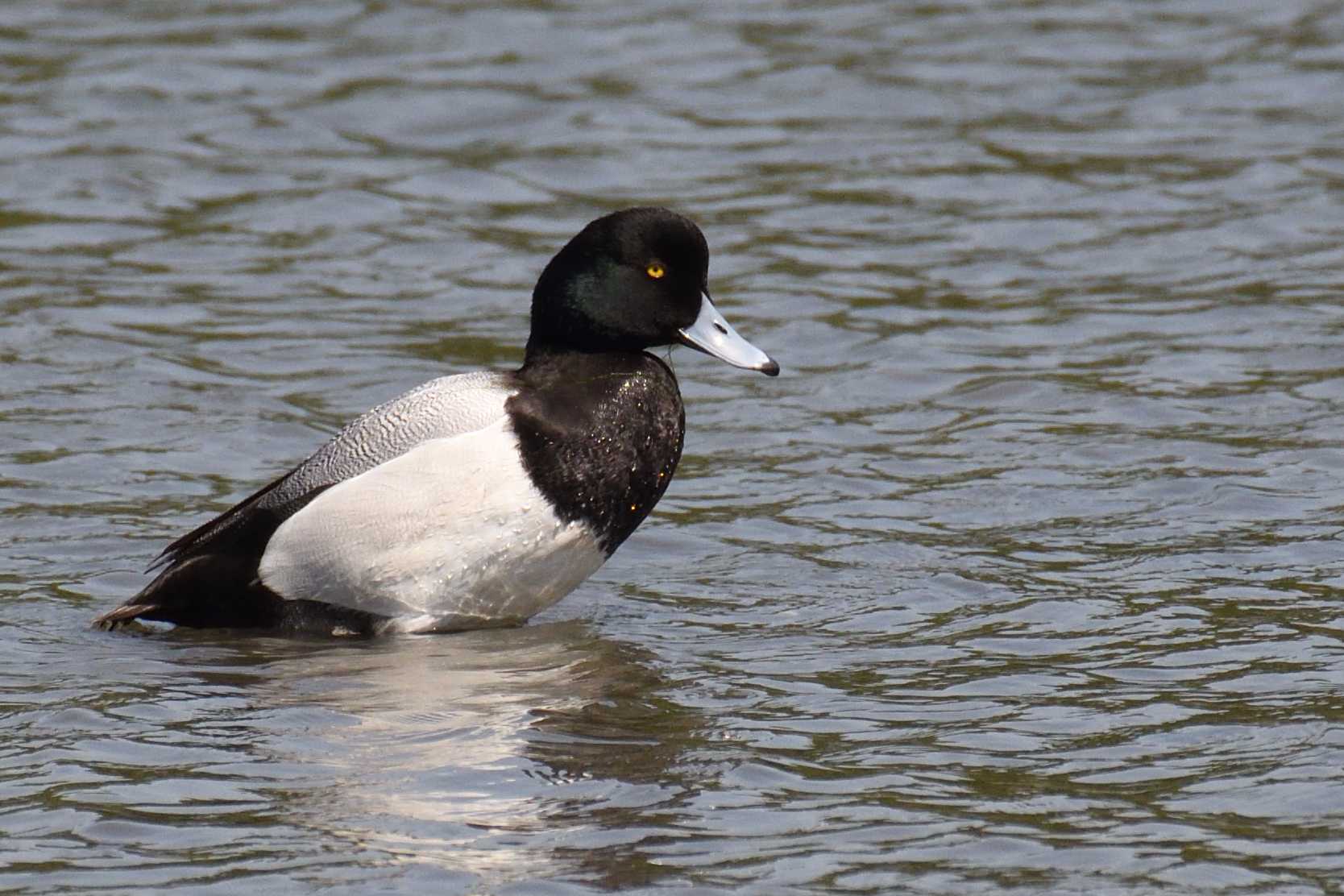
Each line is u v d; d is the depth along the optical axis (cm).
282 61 2278
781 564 1148
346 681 963
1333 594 1059
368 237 1830
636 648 1016
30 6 2469
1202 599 1059
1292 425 1362
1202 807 797
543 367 1074
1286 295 1650
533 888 731
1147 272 1725
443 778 836
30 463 1315
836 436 1389
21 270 1728
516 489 1011
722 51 2339
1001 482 1280
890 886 732
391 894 727
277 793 820
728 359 1078
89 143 2027
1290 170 1956
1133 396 1439
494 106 2147
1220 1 2528
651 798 812
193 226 1847
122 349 1552
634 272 1069
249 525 1038
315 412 1439
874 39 2388
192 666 989
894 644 1013
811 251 1791
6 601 1086
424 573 1017
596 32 2408
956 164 2000
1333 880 732
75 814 798
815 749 868
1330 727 878
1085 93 2203
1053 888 729
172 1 2503
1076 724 893
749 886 732
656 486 1065
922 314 1642
